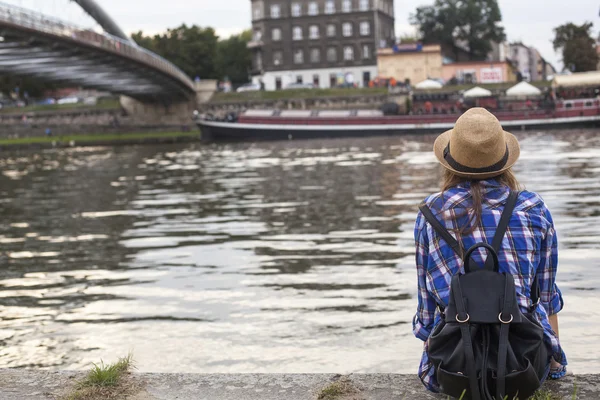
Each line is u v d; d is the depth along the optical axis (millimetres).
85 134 98312
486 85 89000
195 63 123500
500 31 123812
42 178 44219
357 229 19297
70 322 11297
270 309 11523
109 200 30672
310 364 9062
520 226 4195
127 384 5055
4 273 15586
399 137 69500
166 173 43312
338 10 116812
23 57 59562
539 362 4074
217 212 24766
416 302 11516
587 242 15609
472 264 4152
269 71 119125
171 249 17641
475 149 4195
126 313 11688
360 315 10930
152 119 100750
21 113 98938
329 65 117562
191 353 9625
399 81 104062
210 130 75688
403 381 4859
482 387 3973
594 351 8828
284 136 73312
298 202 26531
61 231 22047
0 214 27531
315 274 13930
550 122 70875
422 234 4355
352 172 37688
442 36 122750
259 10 118812
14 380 5215
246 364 9148
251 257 16016
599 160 38312
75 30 55062
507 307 3984
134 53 67750
